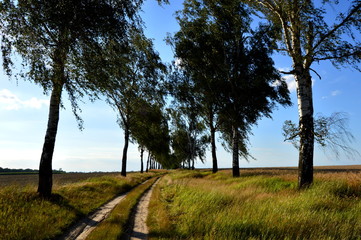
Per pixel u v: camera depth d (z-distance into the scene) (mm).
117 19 8906
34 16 7293
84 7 7793
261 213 6328
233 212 6652
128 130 26766
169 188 15969
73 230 6309
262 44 20000
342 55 9555
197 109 26969
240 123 20297
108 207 9680
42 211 7199
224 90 20797
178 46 22984
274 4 11203
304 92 10469
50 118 9797
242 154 25609
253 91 19578
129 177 23594
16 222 5820
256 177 15602
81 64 8633
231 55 20969
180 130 41500
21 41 7434
